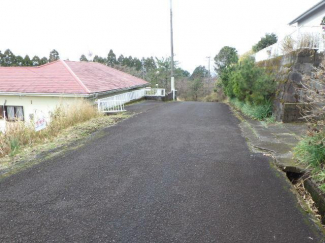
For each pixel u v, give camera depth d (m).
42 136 5.45
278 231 2.23
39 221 2.40
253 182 3.21
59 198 2.84
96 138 5.51
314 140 3.45
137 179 3.34
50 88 11.23
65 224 2.35
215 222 2.37
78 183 3.22
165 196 2.87
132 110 10.59
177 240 2.12
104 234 2.20
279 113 6.96
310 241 2.10
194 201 2.75
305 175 3.32
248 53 17.06
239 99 10.22
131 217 2.46
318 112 3.45
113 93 14.16
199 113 9.55
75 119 7.03
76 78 12.22
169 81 30.22
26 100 11.42
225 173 3.50
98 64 20.33
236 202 2.72
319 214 2.60
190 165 3.82
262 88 7.61
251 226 2.30
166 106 12.59
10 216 2.48
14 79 12.73
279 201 2.74
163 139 5.37
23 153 4.45
